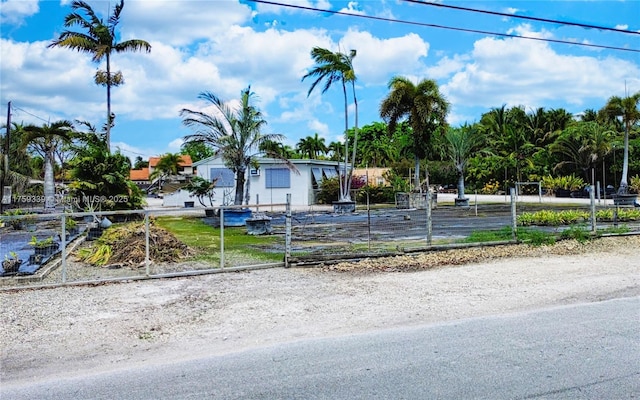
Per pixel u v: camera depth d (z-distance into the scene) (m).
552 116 49.56
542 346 4.89
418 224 17.61
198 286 8.02
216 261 10.24
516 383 4.00
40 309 6.73
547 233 12.15
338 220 19.70
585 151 37.91
